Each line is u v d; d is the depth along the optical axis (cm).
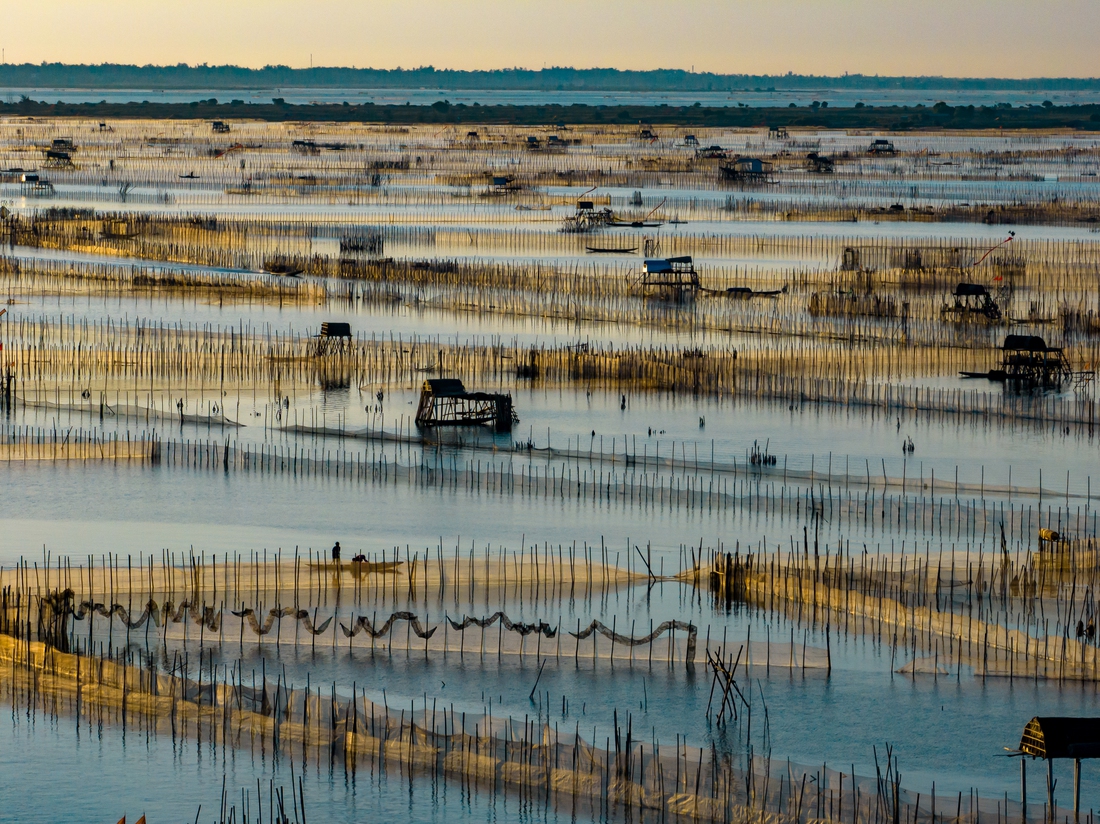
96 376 19225
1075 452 16662
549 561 12600
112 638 10900
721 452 16388
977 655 10725
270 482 15088
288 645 10831
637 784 8450
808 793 8331
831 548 13112
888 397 18675
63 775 8869
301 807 8325
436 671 10456
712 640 11025
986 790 8875
